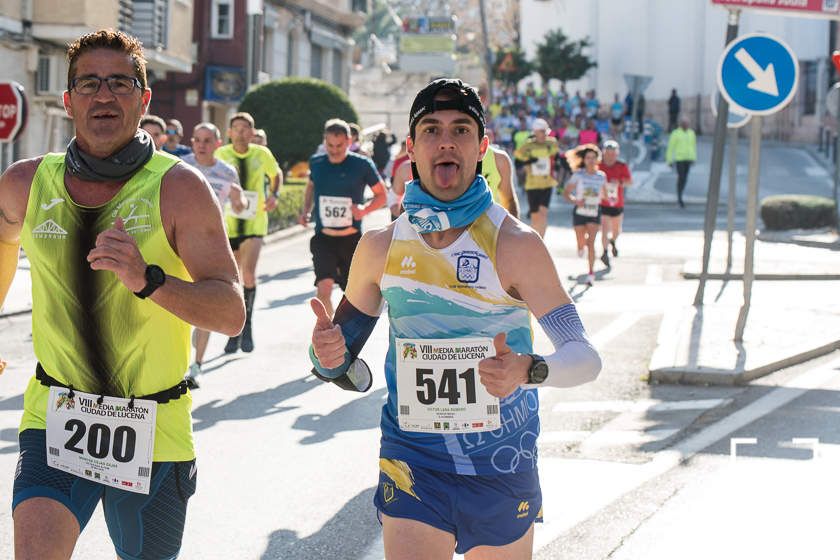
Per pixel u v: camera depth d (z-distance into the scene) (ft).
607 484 20.15
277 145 93.04
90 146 11.24
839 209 71.97
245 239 33.19
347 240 32.50
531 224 54.95
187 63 95.91
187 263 11.31
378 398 27.40
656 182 119.44
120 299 11.23
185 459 11.55
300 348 34.01
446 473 11.25
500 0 238.27
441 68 174.81
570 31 192.44
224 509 18.81
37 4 73.56
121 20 81.46
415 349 11.29
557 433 23.89
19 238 12.06
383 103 174.29
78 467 11.39
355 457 22.02
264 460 21.79
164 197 11.23
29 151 75.51
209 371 30.58
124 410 11.36
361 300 11.81
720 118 39.40
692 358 30.14
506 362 10.27
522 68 187.83
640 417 25.23
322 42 138.10
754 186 32.60
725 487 19.89
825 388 27.94
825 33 160.56
